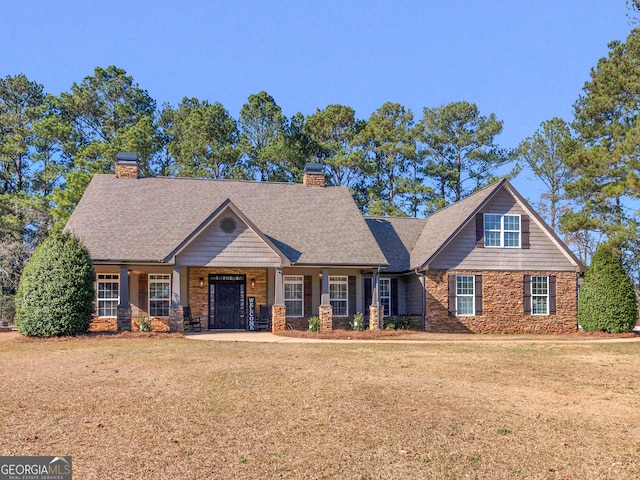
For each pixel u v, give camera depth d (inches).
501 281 1051.9
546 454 294.2
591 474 269.1
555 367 560.1
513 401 403.9
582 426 344.8
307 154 1915.6
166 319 985.5
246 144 1846.7
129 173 1109.7
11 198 1562.5
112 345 686.5
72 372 499.5
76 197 1381.6
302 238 1002.7
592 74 1518.2
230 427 331.6
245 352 628.4
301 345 717.3
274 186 1149.7
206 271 1009.5
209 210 1034.7
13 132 1793.8
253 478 257.9
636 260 1295.5
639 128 1182.3
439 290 1028.5
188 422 341.4
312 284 1049.5
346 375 487.8
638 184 1131.9
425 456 287.4
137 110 1925.4
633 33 1423.5
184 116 1935.3
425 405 384.8
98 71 1886.1
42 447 296.5
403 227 1226.0
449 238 1027.3
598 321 986.1
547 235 1075.9
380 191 1937.7
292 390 425.1
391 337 868.6
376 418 351.3
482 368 541.6
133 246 914.7
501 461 283.0
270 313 1015.6
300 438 312.3
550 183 1823.3
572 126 1553.9
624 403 405.1
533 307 1060.5
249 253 935.0
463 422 346.3
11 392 419.2
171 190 1082.1
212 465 272.8
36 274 784.9
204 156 1764.3
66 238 815.1
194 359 569.9
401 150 1867.6
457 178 1943.9
